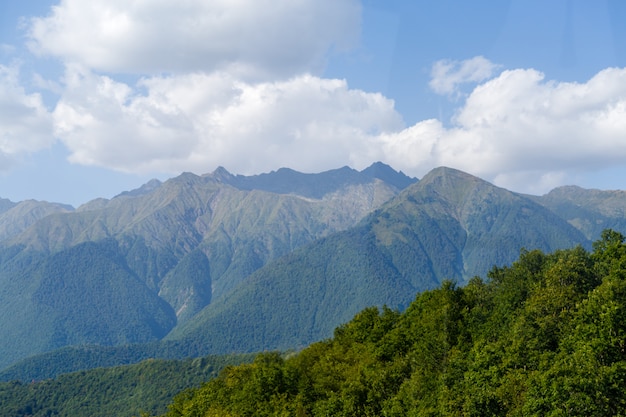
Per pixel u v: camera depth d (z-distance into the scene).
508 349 72.06
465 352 82.12
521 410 57.78
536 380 58.44
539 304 78.75
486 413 60.94
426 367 81.88
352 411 78.69
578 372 54.56
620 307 61.84
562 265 86.38
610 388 53.16
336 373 94.12
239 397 96.19
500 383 65.56
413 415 70.12
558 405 53.56
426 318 97.81
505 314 90.75
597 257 89.44
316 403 85.00
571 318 73.56
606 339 60.19
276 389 92.62
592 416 51.91
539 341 73.12
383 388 81.50
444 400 66.00
